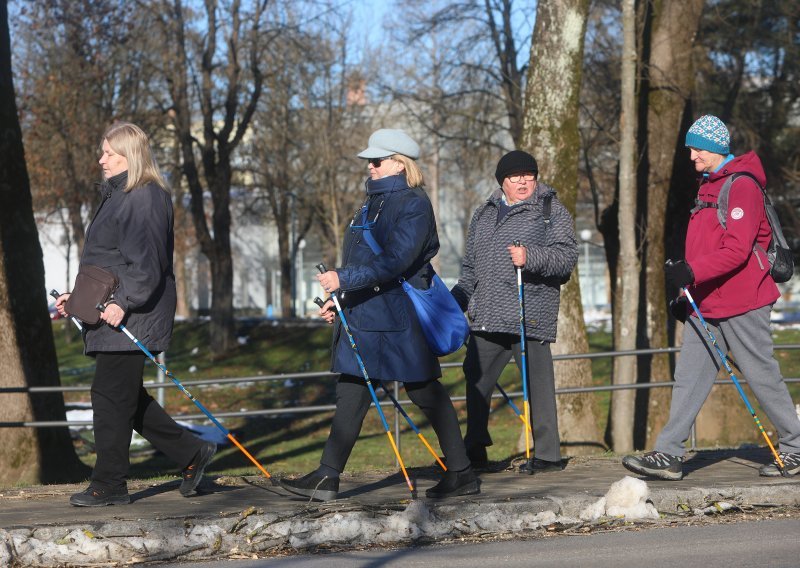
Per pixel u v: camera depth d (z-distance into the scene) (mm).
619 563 8219
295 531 9312
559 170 21609
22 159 20672
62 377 52625
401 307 10133
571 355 17578
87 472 21047
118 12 49469
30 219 20750
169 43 52281
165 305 10453
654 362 25391
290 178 68188
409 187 10336
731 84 38062
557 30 21578
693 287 11641
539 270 11914
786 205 39281
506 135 46375
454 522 9633
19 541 8734
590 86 37656
